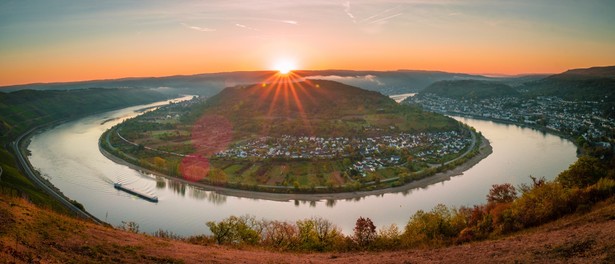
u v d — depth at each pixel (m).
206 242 54.25
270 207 137.88
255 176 174.38
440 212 79.62
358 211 132.25
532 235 40.81
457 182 162.62
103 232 39.81
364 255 44.62
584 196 53.34
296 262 39.28
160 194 151.62
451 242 50.62
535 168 177.00
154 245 38.53
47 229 34.25
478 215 61.94
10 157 183.62
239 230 62.84
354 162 195.38
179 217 126.69
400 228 113.25
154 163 195.50
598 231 35.44
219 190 157.75
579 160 80.06
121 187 155.88
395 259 39.53
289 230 65.56
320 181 166.25
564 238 36.16
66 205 124.19
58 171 179.12
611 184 53.88
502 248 37.44
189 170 180.75
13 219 33.62
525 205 53.72
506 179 163.12
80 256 29.88
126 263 30.72
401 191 153.75
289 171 180.62
